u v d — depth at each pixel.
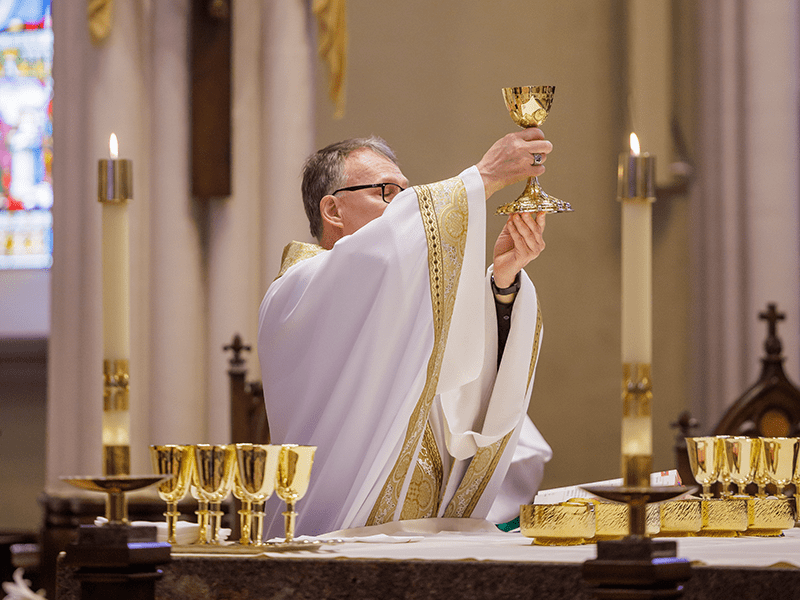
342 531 3.79
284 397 4.48
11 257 13.55
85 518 7.94
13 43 13.76
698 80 10.91
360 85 11.62
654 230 11.03
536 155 4.29
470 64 11.54
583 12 11.34
